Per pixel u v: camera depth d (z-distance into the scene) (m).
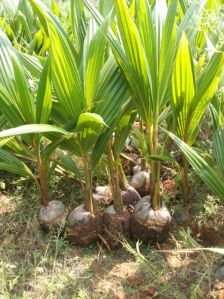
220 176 1.24
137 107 1.21
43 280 1.26
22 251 1.38
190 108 1.20
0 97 1.16
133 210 1.37
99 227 1.34
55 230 1.37
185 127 1.26
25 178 1.51
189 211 1.45
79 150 1.20
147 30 1.13
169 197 1.48
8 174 1.70
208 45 1.38
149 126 1.22
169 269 1.26
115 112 1.18
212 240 1.38
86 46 1.24
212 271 1.21
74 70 1.10
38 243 1.39
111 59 1.22
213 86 1.15
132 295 1.19
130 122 1.26
